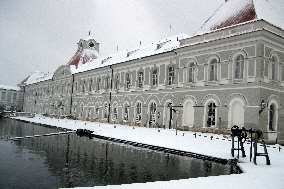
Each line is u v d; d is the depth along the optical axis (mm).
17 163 13523
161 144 18375
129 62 37031
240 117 22156
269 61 21875
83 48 60469
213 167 12914
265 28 21500
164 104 30797
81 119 49156
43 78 71875
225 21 25859
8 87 85250
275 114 22375
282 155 14695
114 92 40312
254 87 21203
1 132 26922
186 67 27266
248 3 24812
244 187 8750
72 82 54094
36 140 22328
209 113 24812
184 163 13828
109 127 31938
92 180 10633
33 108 74562
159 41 38125
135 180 10656
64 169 12414
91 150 17750
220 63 23984
